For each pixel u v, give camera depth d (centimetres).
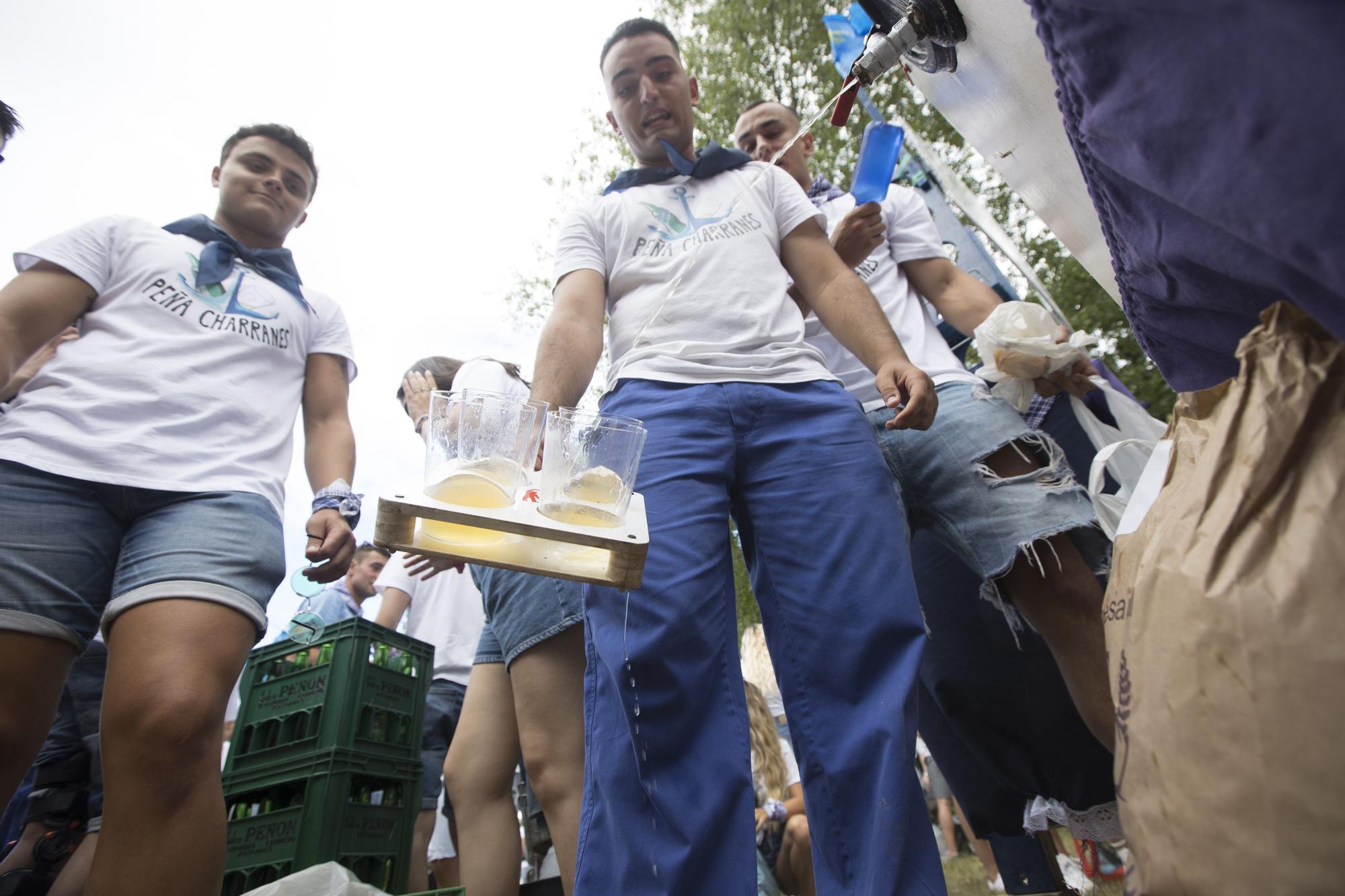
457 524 84
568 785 140
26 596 119
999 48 92
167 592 116
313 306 184
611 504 89
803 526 118
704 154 160
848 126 609
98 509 130
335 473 166
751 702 293
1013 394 163
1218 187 53
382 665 218
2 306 139
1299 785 47
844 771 101
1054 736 158
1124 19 56
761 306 139
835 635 109
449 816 290
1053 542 138
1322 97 45
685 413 124
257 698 220
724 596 114
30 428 130
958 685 167
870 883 93
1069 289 568
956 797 182
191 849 104
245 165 184
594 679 109
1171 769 53
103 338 147
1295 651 48
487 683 187
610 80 172
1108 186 69
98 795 195
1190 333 74
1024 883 173
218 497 134
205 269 162
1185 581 56
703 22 679
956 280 199
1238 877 48
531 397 126
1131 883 56
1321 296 52
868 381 173
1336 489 52
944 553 176
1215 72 50
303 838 188
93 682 202
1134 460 152
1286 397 57
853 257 170
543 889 185
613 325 148
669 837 96
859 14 179
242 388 153
